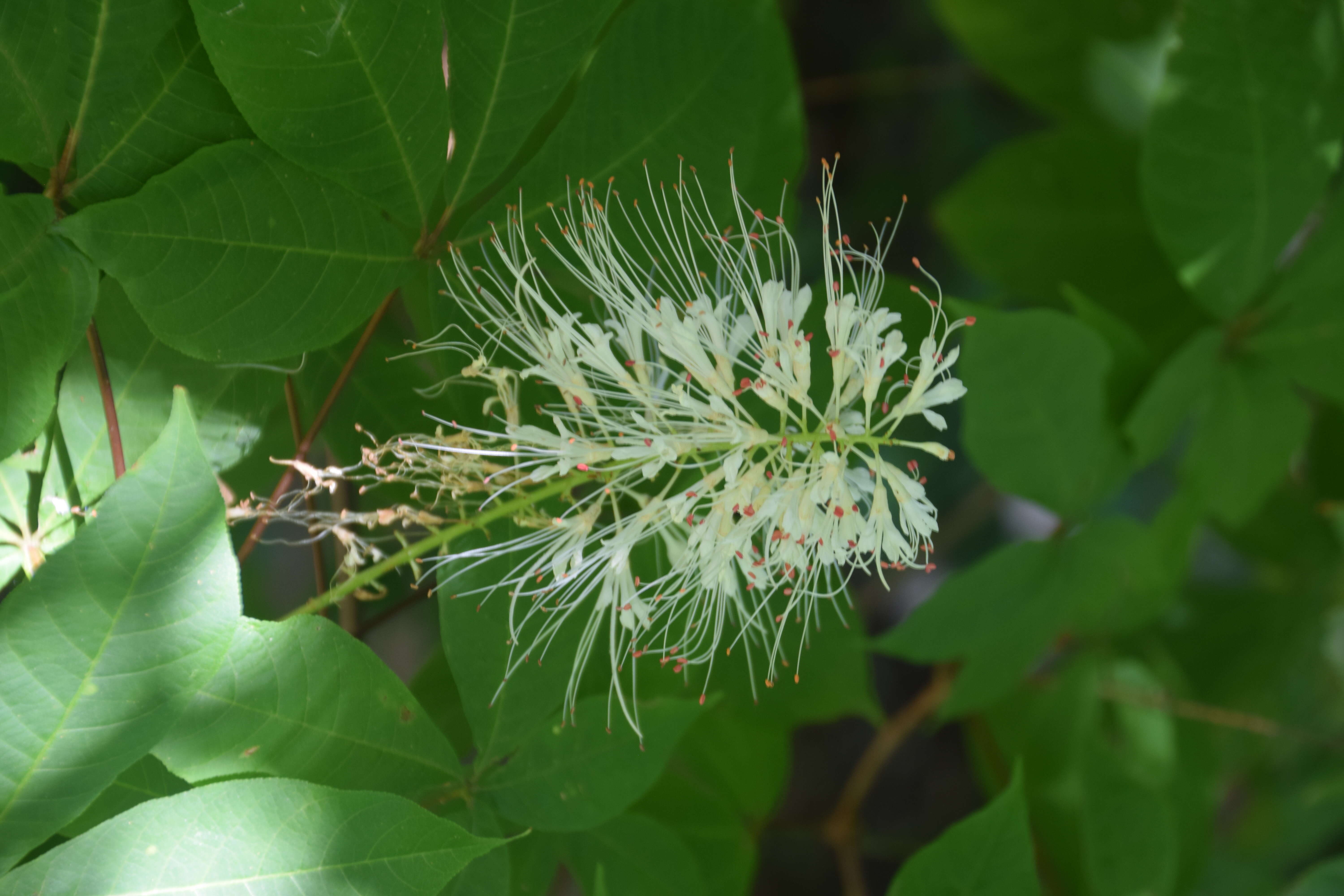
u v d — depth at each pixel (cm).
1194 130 65
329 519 58
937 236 101
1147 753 75
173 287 54
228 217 55
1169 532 68
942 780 107
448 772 57
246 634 54
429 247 58
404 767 56
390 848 53
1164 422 65
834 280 60
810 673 66
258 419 58
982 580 65
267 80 54
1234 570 113
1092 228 79
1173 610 87
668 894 61
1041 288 80
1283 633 87
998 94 101
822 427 55
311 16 54
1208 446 67
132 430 57
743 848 67
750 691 66
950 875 61
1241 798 99
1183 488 68
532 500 56
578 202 58
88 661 52
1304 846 95
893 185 101
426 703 63
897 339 55
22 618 52
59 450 56
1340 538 85
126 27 54
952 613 65
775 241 60
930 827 105
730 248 58
